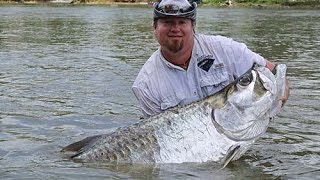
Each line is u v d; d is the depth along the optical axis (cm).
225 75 295
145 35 1105
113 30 1234
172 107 276
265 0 2638
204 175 262
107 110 423
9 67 648
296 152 310
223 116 269
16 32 1148
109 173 263
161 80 294
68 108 430
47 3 2778
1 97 471
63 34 1117
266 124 276
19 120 389
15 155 300
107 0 2820
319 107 428
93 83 539
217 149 269
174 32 280
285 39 1028
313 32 1211
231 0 2648
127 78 568
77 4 2752
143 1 2814
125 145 273
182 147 268
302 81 550
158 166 267
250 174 268
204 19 1631
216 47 296
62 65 665
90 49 838
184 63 292
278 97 275
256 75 271
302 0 2619
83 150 287
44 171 269
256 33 1162
